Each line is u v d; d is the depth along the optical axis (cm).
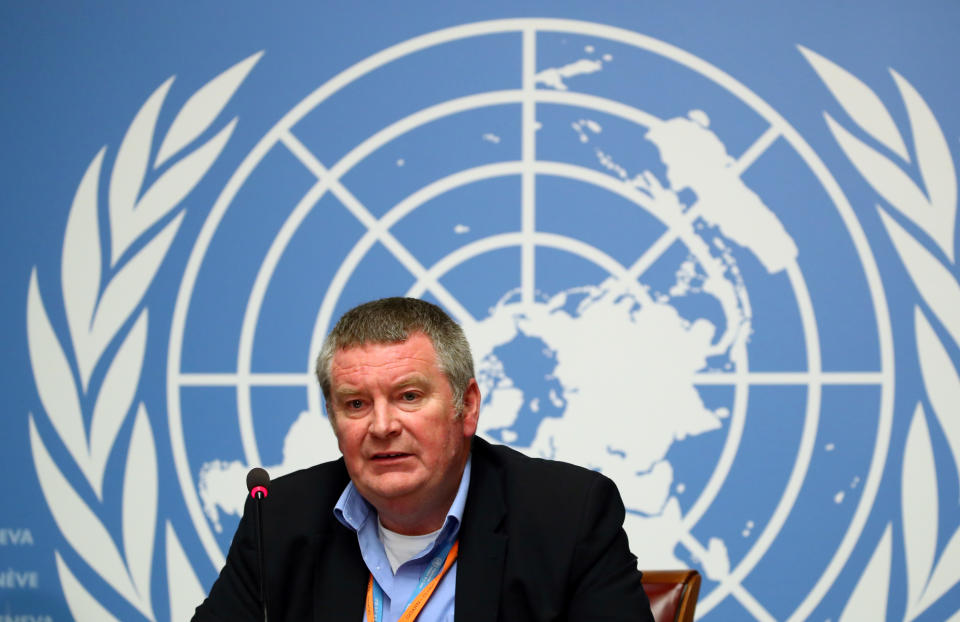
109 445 551
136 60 571
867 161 536
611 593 314
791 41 544
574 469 346
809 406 525
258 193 560
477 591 309
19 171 570
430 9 561
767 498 522
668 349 533
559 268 542
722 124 541
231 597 337
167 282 558
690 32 547
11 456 554
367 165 556
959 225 530
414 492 295
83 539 546
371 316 303
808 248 533
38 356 559
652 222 540
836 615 514
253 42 568
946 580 512
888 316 527
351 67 562
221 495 544
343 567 327
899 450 520
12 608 543
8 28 575
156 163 566
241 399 548
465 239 548
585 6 554
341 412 299
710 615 517
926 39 540
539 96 552
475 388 322
